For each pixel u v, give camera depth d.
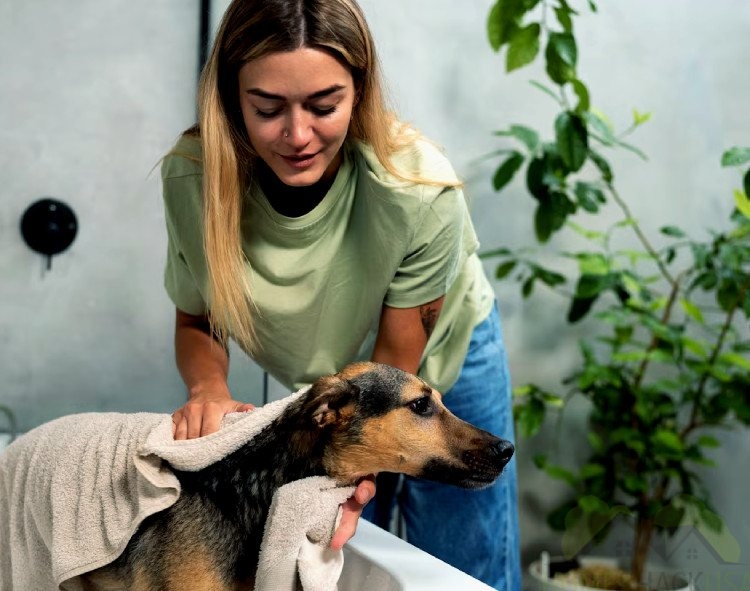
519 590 2.13
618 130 2.92
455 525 1.98
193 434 1.46
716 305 3.00
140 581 1.39
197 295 1.74
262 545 1.35
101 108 2.57
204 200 1.50
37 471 1.47
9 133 2.53
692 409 2.99
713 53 2.96
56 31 2.53
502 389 1.99
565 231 2.91
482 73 2.81
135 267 2.63
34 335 2.59
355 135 1.55
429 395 1.44
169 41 2.59
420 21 2.76
